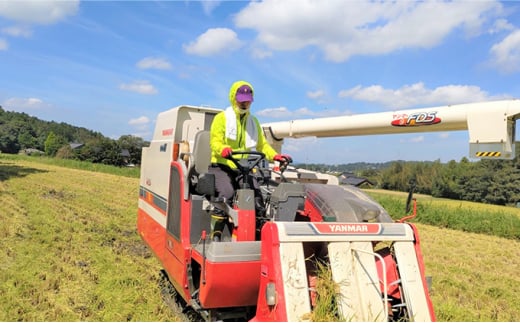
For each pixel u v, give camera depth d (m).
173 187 4.95
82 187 18.94
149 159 6.43
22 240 8.25
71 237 8.72
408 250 3.60
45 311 4.98
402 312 3.52
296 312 3.04
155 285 5.94
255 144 4.64
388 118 4.93
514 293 6.69
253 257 3.65
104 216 11.54
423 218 14.75
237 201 4.03
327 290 3.23
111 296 5.50
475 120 4.10
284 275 3.12
